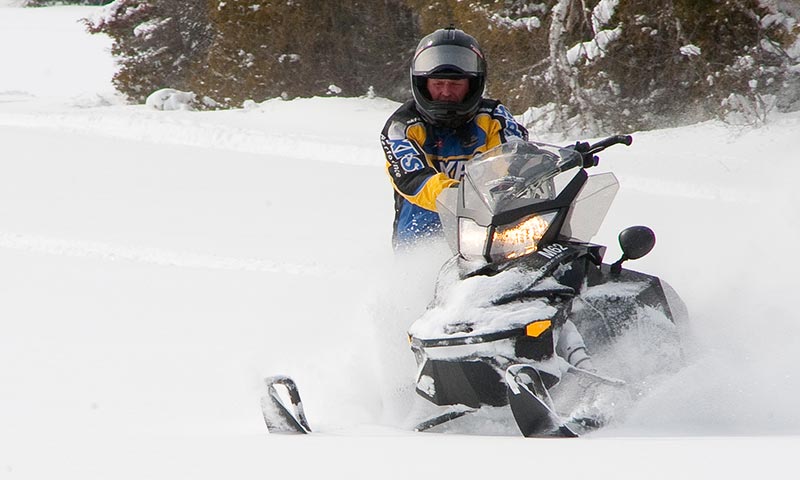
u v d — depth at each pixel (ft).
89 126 184.65
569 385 35.47
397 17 240.12
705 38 160.25
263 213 105.29
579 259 38.83
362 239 89.40
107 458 30.30
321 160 142.92
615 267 41.04
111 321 63.10
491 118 48.34
